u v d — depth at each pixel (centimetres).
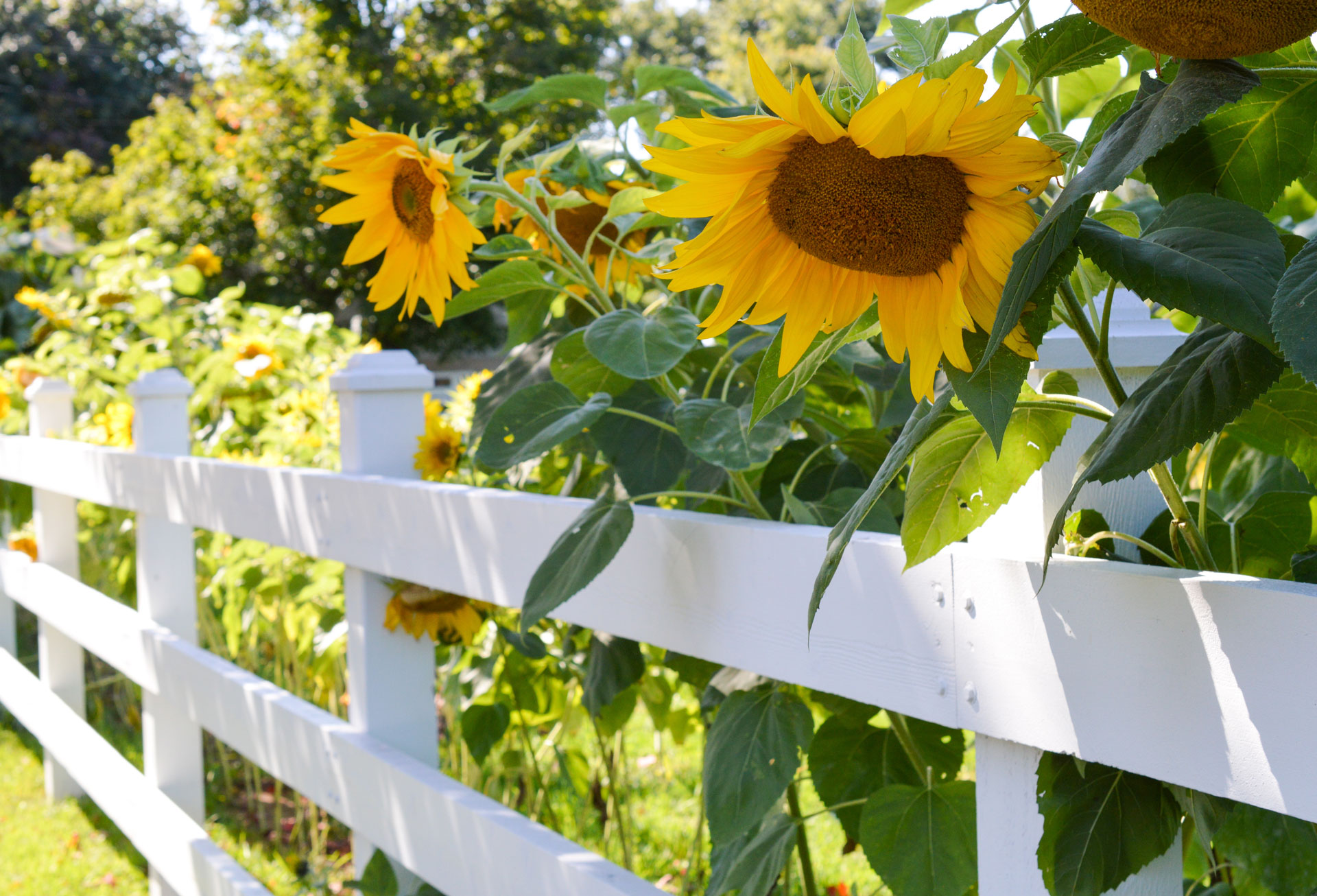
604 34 1492
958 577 84
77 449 303
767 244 66
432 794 149
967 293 61
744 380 146
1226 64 52
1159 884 86
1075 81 108
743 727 114
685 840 248
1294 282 47
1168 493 78
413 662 176
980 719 83
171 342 434
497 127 1336
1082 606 76
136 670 261
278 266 1338
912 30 68
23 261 683
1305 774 64
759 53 57
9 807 347
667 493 115
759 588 104
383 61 1364
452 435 193
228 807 327
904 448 66
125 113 2752
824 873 216
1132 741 73
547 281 126
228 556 298
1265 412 85
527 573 135
